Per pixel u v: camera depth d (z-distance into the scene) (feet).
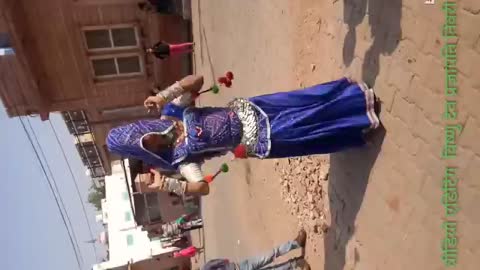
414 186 11.50
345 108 12.43
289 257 20.39
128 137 12.34
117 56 37.24
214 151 12.53
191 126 12.30
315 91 12.57
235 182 29.45
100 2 34.01
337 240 16.06
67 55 36.14
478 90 9.45
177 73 38.60
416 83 11.21
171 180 12.30
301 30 18.93
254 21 24.30
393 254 12.51
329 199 16.65
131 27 36.29
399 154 12.02
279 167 21.84
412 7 11.28
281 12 20.90
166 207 58.34
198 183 12.26
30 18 33.50
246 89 26.16
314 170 17.89
